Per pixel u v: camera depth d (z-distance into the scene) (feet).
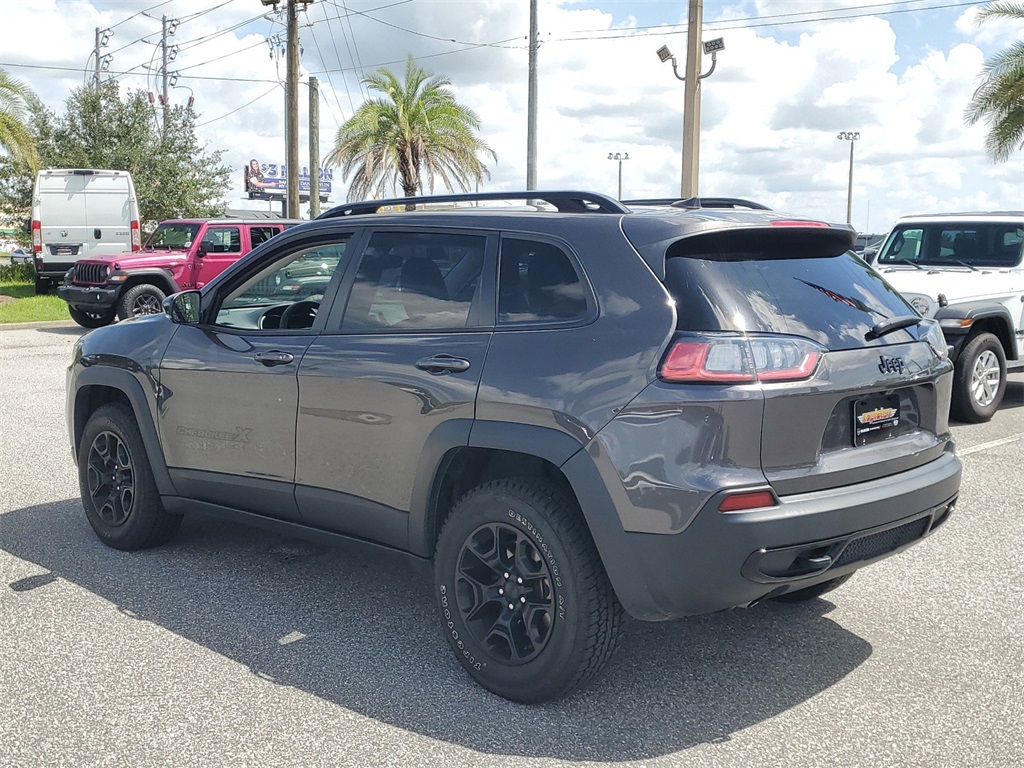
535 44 79.46
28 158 77.30
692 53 60.39
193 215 97.40
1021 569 16.58
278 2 77.46
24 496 20.66
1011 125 77.71
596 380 10.84
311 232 14.56
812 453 10.81
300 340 13.99
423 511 12.48
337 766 10.15
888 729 11.02
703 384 10.32
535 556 11.35
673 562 10.39
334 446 13.42
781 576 10.55
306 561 16.67
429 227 13.17
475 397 11.73
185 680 12.10
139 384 16.20
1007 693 11.94
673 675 12.40
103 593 15.07
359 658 12.81
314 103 91.76
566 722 11.15
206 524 18.80
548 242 11.92
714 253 11.27
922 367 12.19
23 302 68.13
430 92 95.14
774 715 11.35
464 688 11.99
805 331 11.03
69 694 11.69
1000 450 25.70
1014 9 74.13
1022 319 30.83
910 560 17.10
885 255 34.71
